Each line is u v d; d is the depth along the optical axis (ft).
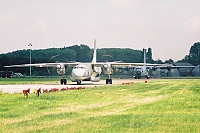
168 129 63.98
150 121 71.77
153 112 85.40
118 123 69.62
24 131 62.80
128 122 70.59
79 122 71.10
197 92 150.71
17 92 165.58
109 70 277.44
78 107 96.48
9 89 201.05
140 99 119.65
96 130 63.10
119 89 178.50
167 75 643.45
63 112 86.58
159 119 74.18
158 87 194.59
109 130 63.16
